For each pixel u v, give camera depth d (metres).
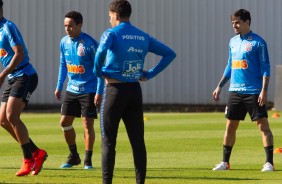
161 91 80.75
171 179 28.17
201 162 34.50
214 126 55.31
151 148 40.69
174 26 80.44
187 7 80.69
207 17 81.06
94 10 78.69
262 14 81.88
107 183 23.59
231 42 31.41
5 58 28.33
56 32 78.56
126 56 23.44
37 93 78.31
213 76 81.44
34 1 77.94
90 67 31.77
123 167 32.56
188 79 81.12
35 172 28.92
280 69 71.75
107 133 23.67
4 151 39.59
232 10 81.31
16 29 27.62
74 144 32.66
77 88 31.91
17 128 28.41
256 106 30.78
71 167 32.62
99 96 28.53
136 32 23.78
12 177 28.56
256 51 30.58
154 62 80.31
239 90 31.05
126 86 23.64
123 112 24.05
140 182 23.95
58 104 78.81
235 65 31.12
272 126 54.81
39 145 42.50
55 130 52.25
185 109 79.56
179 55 80.81
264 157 36.56
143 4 79.62
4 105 29.16
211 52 81.31
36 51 78.19
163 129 52.84
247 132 49.84
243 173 30.11
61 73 32.94
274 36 82.19
